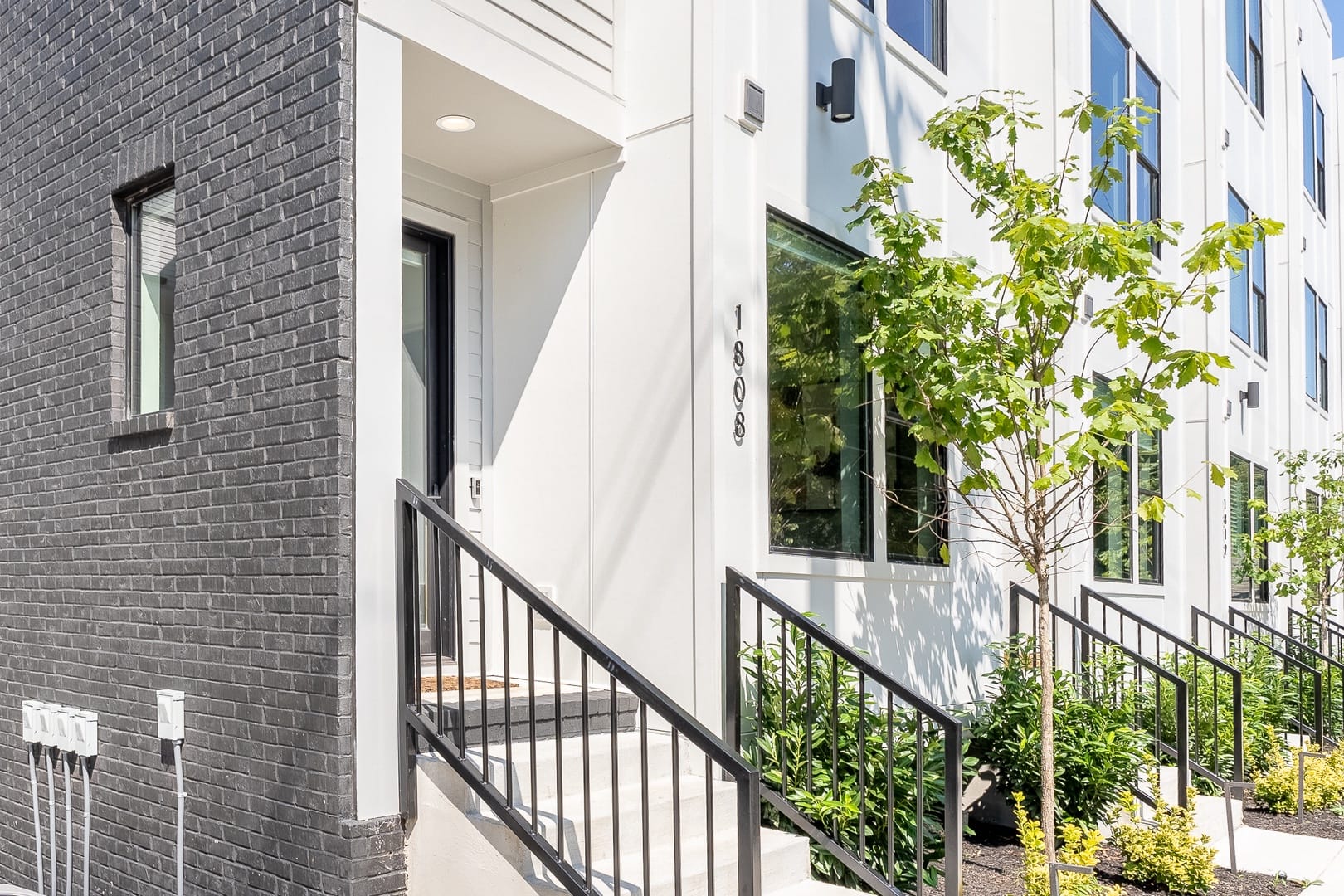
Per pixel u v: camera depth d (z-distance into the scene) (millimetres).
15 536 5949
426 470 5848
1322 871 6098
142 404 5227
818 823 4809
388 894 4148
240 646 4484
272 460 4379
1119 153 9844
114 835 5145
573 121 5234
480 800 4180
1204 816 7023
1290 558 13250
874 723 5406
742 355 5270
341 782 4082
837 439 6160
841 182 6285
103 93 5426
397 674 4254
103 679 5246
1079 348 8758
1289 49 15852
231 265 4598
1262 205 14320
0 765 5996
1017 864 5730
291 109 4383
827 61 6219
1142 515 5258
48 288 5762
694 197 5215
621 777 4684
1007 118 5848
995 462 7754
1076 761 6109
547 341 5750
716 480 5047
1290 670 10430
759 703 4957
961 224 7520
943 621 7012
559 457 5645
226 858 4516
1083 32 9031
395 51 4414
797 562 5613
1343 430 18938
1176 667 7660
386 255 4324
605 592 5391
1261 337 14680
